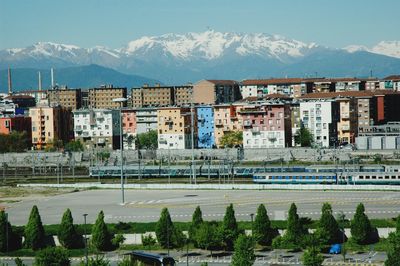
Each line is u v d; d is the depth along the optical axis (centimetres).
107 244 18962
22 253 18975
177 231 18812
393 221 19850
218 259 17688
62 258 15712
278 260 17275
